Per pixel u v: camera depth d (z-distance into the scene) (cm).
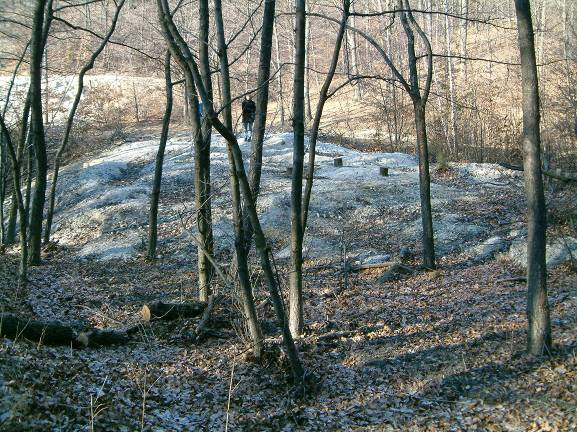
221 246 1594
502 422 664
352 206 1838
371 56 3862
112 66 4631
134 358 833
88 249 1698
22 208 1227
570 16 3148
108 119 3572
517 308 1025
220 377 790
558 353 792
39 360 716
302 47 851
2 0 1692
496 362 802
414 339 930
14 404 557
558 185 1727
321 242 1611
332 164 2369
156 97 4044
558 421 647
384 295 1207
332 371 834
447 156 2553
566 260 1284
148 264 1559
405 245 1572
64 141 1753
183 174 2281
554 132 2250
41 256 1653
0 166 1836
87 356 806
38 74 1377
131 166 2523
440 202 1850
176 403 708
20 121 1892
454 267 1405
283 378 787
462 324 974
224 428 654
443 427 663
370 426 675
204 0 938
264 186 2014
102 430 587
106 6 2266
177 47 776
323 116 3972
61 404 607
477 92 3194
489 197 1905
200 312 1018
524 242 1422
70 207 2100
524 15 746
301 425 678
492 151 2595
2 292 1163
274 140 2805
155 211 1580
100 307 1137
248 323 836
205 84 931
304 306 1151
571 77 2305
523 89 761
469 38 4319
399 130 3253
